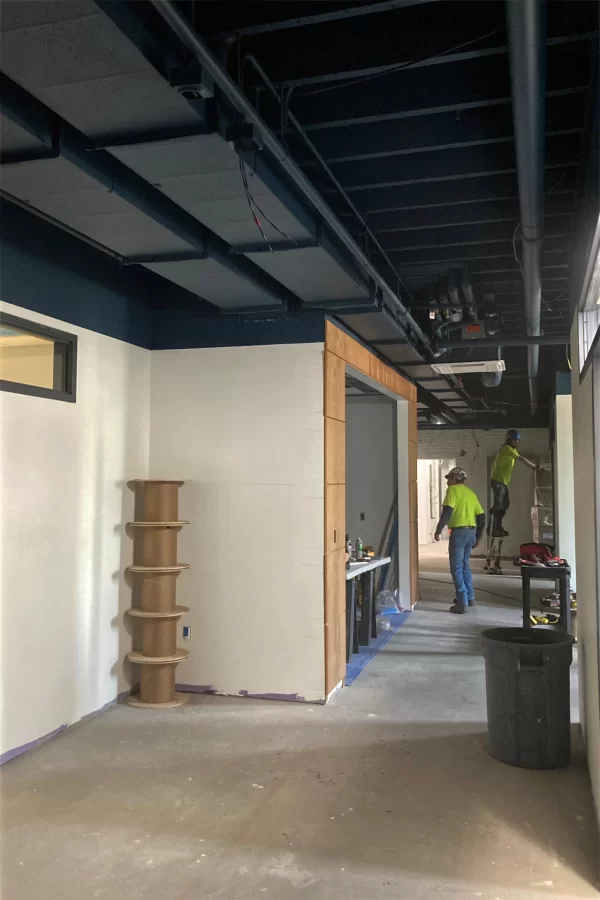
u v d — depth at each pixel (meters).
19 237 3.61
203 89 2.12
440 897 2.42
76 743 3.80
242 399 4.75
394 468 8.34
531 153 2.62
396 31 2.56
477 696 4.70
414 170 3.53
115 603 4.47
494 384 8.13
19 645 3.61
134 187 2.95
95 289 4.29
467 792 3.24
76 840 2.79
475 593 9.16
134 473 4.71
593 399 2.94
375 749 3.76
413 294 5.74
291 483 4.62
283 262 3.66
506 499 11.30
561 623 6.30
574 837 2.84
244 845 2.76
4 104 2.26
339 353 4.91
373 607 6.38
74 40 1.92
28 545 3.67
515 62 2.09
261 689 4.60
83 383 4.15
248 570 4.67
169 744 3.80
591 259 2.76
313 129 3.15
